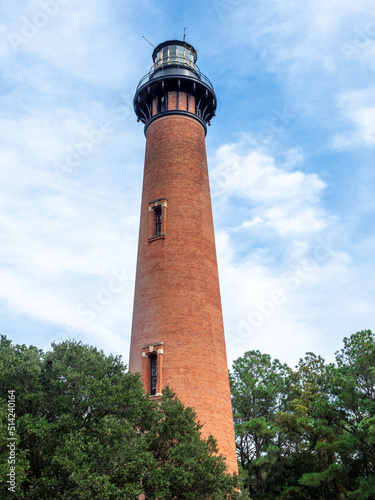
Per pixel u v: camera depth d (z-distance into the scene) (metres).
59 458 20.25
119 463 21.55
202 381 31.11
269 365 57.25
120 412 24.20
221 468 24.27
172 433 24.92
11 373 24.17
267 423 47.66
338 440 37.81
